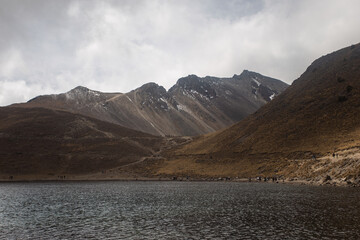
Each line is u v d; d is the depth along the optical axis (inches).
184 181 5290.4
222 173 5492.1
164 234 1421.0
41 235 1433.3
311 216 1707.7
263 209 2030.0
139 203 2472.9
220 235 1382.9
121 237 1381.6
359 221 1550.2
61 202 2578.7
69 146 7711.6
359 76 6565.0
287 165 4753.9
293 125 6018.7
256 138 6299.2
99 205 2381.9
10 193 3334.2
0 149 6737.2
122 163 7111.2
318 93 6796.3
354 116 5319.9
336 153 4180.6
